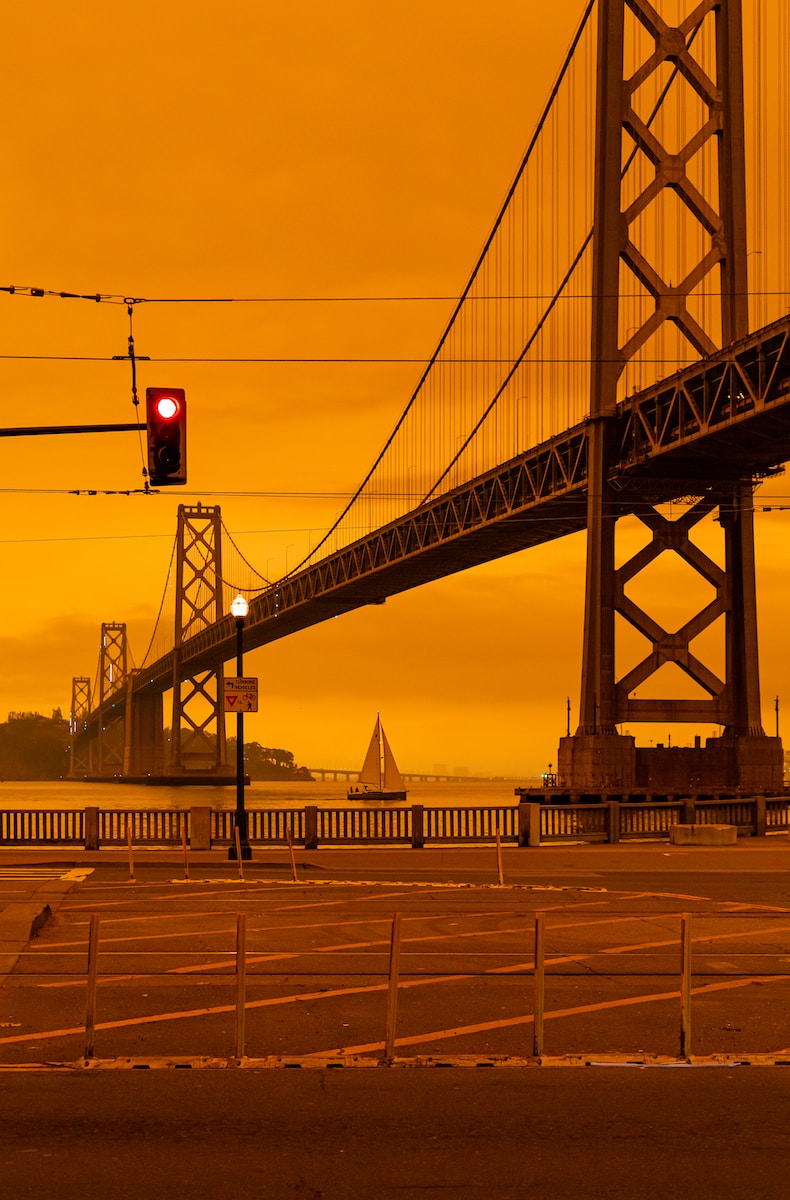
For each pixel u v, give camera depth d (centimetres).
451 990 4119
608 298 17388
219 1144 2547
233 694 9000
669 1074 3100
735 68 17475
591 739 16762
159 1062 3181
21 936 4916
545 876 7700
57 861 8519
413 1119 2717
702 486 17562
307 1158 2469
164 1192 2284
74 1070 3116
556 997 4025
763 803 11888
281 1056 3269
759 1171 2392
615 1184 2323
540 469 19975
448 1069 3139
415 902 6222
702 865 8488
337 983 4212
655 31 17475
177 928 5334
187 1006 3872
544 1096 2897
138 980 4238
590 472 17638
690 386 16775
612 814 10606
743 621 17500
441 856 9119
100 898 6344
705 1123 2691
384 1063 3180
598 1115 2748
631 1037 3519
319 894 6569
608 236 17338
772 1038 3516
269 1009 3834
